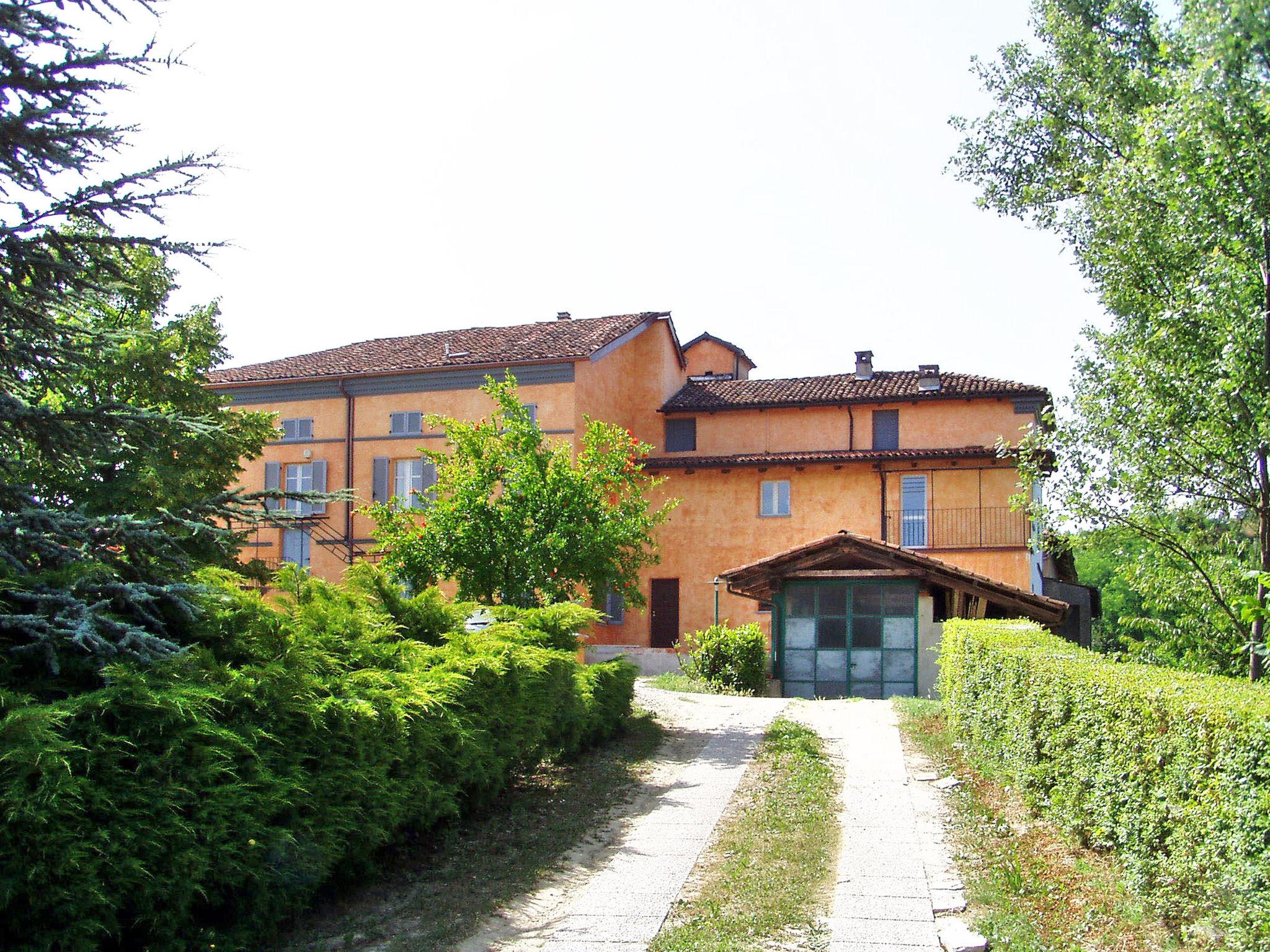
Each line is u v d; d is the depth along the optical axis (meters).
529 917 7.41
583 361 28.48
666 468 31.20
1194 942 6.00
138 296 16.14
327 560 30.58
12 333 7.32
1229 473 13.09
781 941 6.85
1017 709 10.30
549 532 16.91
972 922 7.14
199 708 6.25
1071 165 20.53
